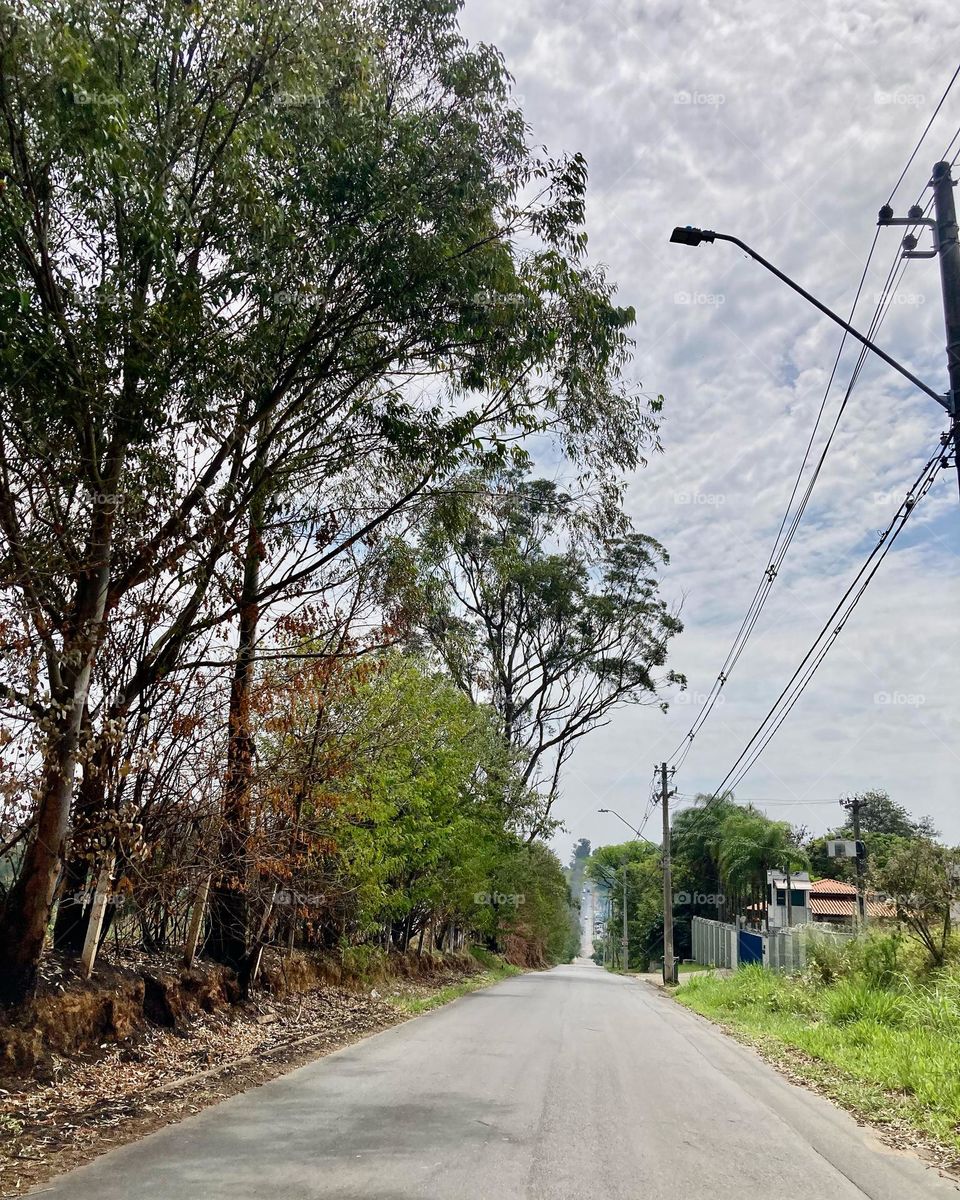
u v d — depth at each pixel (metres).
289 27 9.27
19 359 7.79
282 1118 8.16
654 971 65.75
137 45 9.00
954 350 8.38
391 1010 18.23
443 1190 6.13
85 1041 9.80
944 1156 7.99
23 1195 5.83
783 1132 8.57
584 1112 8.93
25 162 8.22
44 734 8.82
